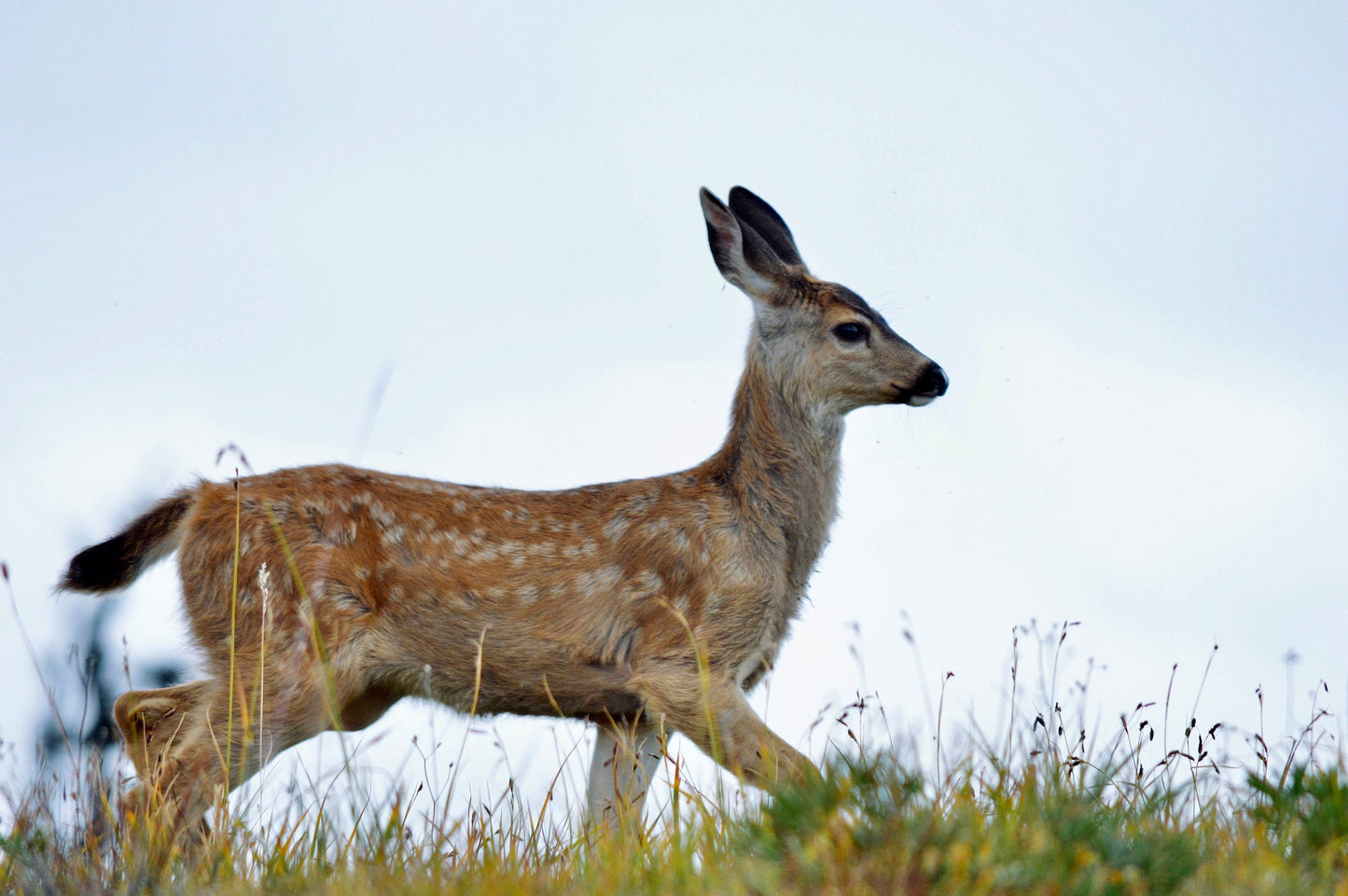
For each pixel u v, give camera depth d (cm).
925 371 1814
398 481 1688
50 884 1058
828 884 927
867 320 1825
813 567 1800
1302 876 984
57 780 1306
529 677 1664
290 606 1577
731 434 1800
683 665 1648
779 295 1825
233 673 1541
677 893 966
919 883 933
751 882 941
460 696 1683
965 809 1038
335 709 1588
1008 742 1238
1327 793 1131
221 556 1594
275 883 1071
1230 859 1027
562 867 1089
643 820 1267
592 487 1738
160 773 1395
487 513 1686
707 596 1678
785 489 1767
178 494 1670
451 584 1642
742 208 2092
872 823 1016
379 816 1184
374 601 1625
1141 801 1176
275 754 1563
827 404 1817
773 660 1739
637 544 1684
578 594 1659
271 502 1614
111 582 1659
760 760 1590
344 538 1616
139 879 1060
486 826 1170
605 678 1669
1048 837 972
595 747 1722
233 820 1209
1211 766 1264
